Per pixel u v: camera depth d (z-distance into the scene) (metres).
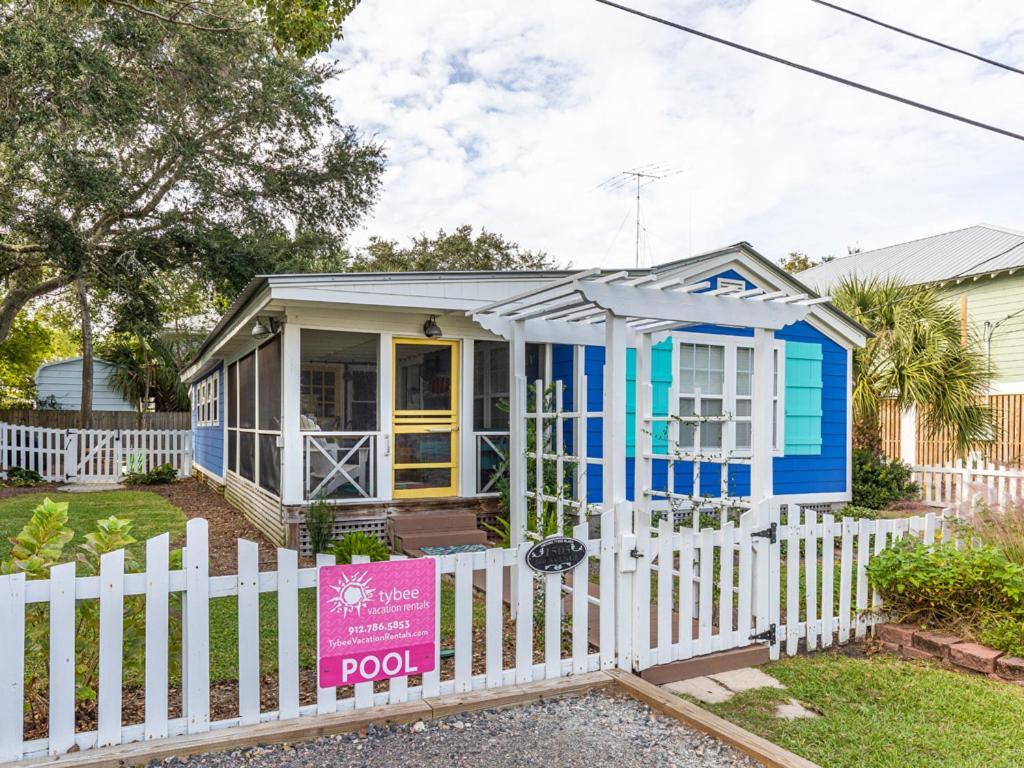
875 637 5.12
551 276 8.67
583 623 4.13
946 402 11.44
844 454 10.98
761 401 4.93
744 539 4.68
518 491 5.73
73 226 15.49
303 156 19.77
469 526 8.53
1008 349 15.25
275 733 3.22
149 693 3.12
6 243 16.19
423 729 3.44
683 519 8.12
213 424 15.55
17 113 13.91
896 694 4.09
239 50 16.34
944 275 16.56
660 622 4.39
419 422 8.70
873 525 5.27
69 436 16.64
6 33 13.23
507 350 9.54
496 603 3.86
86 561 3.41
